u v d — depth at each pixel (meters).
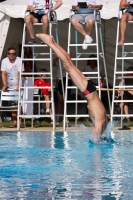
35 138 15.02
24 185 7.89
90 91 12.96
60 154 11.46
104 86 25.66
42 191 7.43
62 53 12.91
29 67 24.41
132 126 19.05
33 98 21.11
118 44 17.94
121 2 18.00
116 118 21.67
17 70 19.55
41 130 17.78
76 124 19.77
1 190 7.53
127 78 18.92
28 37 25.48
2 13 20.80
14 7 20.72
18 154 11.58
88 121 21.05
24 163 10.21
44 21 18.33
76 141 14.02
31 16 18.53
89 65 21.66
